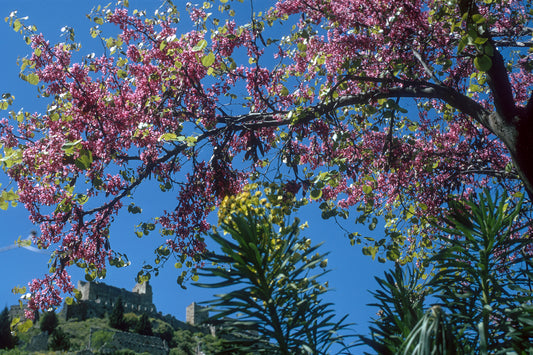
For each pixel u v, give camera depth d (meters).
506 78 5.35
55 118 6.49
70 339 67.12
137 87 7.18
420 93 6.70
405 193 7.59
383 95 6.89
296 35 7.32
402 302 1.65
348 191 8.48
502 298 1.59
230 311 1.77
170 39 6.63
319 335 1.68
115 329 72.19
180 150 7.21
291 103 7.76
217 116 7.55
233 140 8.30
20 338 63.22
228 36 7.36
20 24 6.68
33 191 6.82
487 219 1.74
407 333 1.49
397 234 6.46
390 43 6.99
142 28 7.14
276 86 7.90
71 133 6.75
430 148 7.94
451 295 1.66
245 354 1.65
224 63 7.54
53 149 6.55
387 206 7.98
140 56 7.04
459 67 7.55
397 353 1.39
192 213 7.27
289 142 6.86
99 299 81.62
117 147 6.82
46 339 63.25
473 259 1.72
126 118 6.79
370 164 8.05
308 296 1.84
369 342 1.52
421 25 6.65
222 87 7.48
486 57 4.57
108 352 63.34
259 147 7.43
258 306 1.81
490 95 8.10
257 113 7.68
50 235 6.79
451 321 1.56
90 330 66.31
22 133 7.16
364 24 7.00
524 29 7.66
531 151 5.12
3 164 6.02
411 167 7.49
